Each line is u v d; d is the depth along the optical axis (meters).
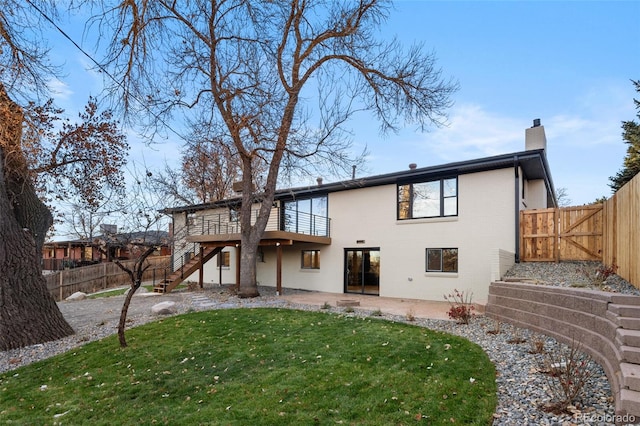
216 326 9.03
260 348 7.13
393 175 15.27
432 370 5.52
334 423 4.09
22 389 5.89
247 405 4.71
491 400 4.35
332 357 6.39
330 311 10.87
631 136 23.61
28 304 8.43
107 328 9.57
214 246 17.98
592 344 5.42
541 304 7.35
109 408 4.96
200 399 5.03
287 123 13.88
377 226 16.31
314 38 14.09
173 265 22.70
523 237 12.77
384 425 3.96
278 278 15.74
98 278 21.30
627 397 3.39
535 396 4.29
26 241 8.62
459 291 13.89
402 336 7.60
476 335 7.56
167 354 7.04
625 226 8.64
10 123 8.05
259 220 14.64
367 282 16.59
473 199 13.84
